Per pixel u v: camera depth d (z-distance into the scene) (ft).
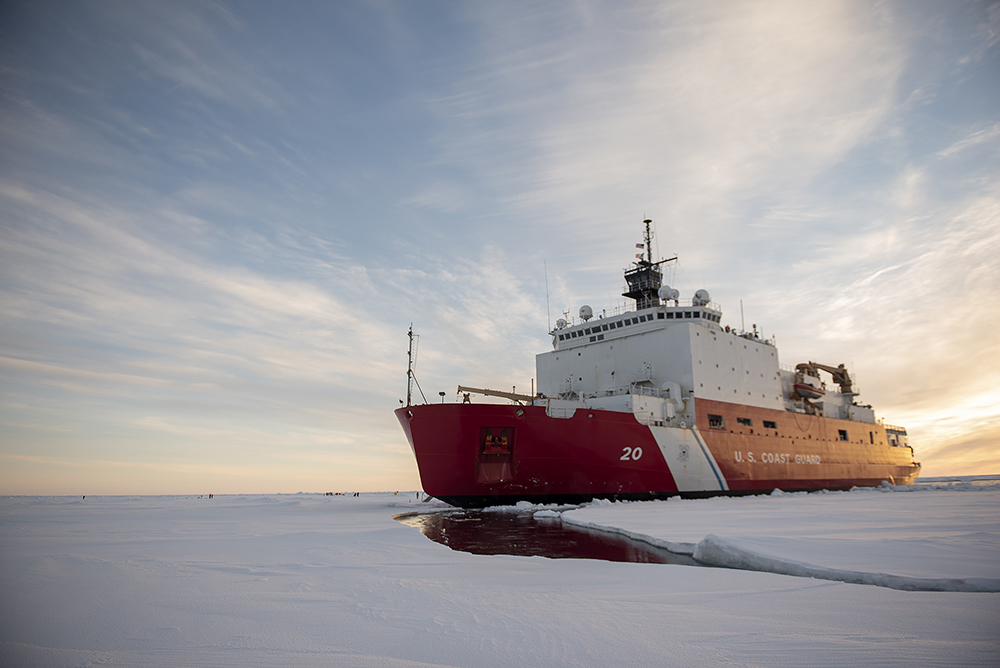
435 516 92.48
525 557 45.83
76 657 20.83
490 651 21.40
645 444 107.76
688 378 119.85
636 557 46.47
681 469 113.09
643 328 128.26
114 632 24.04
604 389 130.82
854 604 28.40
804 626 24.53
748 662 20.04
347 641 22.66
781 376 161.89
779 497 125.59
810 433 150.30
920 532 53.67
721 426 123.95
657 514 80.12
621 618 25.94
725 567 40.70
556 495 102.32
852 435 168.45
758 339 145.18
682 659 20.42
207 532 67.56
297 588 32.94
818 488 148.77
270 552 48.62
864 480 168.04
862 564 37.60
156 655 21.06
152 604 28.96
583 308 142.72
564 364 139.74
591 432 101.96
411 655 20.97
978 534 51.39
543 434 98.53
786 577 35.81
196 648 21.85
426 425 97.60
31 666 19.80
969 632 23.56
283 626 24.80
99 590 32.35
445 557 45.88
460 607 28.17
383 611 27.37
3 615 26.78
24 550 50.24
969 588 32.07
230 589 32.65
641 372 125.90
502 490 100.37
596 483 104.06
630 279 144.87
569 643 22.29
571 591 31.96
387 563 42.65
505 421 96.17
